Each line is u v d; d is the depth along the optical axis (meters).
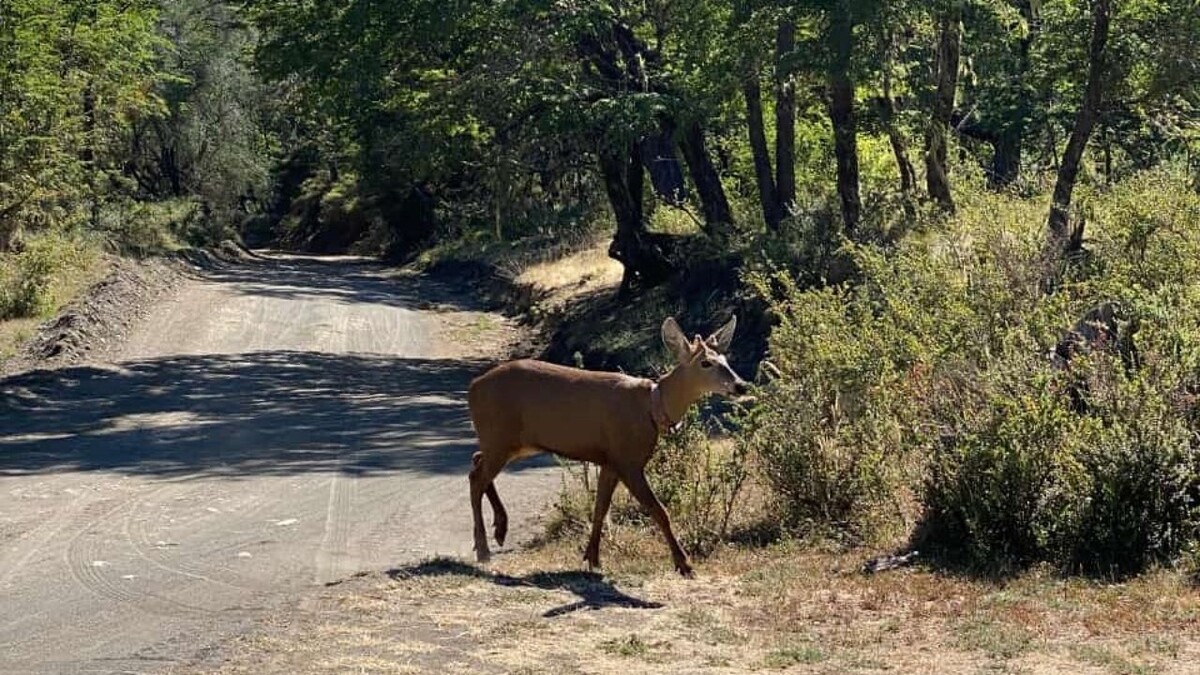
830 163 34.25
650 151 34.59
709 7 26.66
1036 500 10.07
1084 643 8.03
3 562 11.55
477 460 10.98
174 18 59.56
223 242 62.19
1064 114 30.31
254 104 65.38
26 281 33.22
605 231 44.34
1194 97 24.39
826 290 13.02
